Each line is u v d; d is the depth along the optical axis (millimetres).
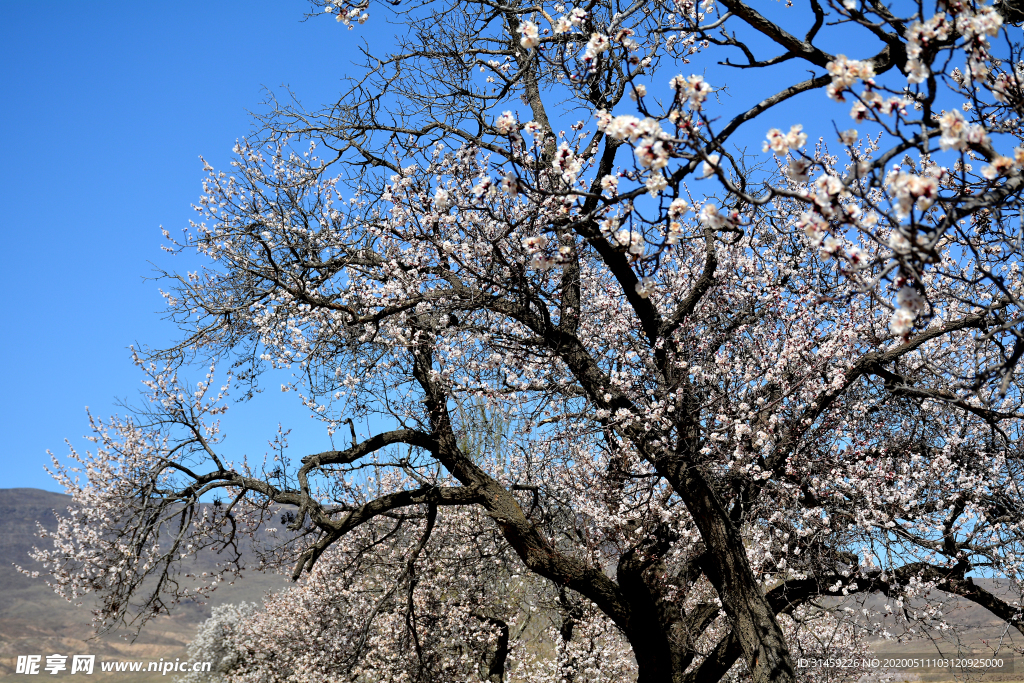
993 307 3590
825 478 6977
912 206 2936
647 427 6922
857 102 3207
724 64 5137
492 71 8680
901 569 7594
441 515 13961
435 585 13828
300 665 15445
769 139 3273
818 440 6996
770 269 7652
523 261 7297
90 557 9398
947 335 7336
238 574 9945
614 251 7199
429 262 8492
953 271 6734
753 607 6590
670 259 8352
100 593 9062
